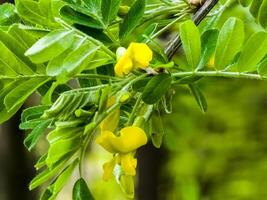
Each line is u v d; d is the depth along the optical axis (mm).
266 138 1435
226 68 454
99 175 1668
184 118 923
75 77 418
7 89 422
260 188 1425
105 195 1662
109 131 427
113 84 425
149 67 431
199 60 450
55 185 440
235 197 1427
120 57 406
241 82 1329
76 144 420
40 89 445
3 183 1424
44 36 400
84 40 397
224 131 1418
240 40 449
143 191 1427
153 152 1414
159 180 1433
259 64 452
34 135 441
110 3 440
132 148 427
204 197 1431
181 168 1402
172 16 496
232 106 1372
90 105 416
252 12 501
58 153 417
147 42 449
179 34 459
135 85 427
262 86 1350
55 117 409
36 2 431
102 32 442
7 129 1402
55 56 384
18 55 417
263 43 449
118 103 422
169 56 467
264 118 1412
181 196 1372
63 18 434
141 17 446
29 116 453
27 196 1436
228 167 1444
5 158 1417
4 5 467
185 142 1272
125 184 439
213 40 457
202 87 562
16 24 416
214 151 1414
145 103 431
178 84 454
